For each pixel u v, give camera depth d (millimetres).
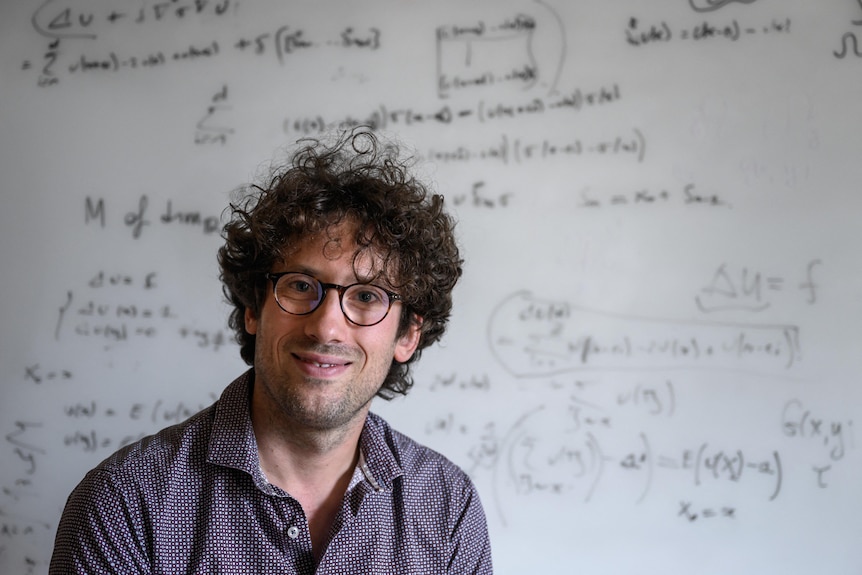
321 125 1611
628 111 1541
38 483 1625
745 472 1482
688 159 1523
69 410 1630
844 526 1461
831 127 1501
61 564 904
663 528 1493
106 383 1627
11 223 1659
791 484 1474
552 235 1545
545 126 1559
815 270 1488
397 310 1004
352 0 1621
